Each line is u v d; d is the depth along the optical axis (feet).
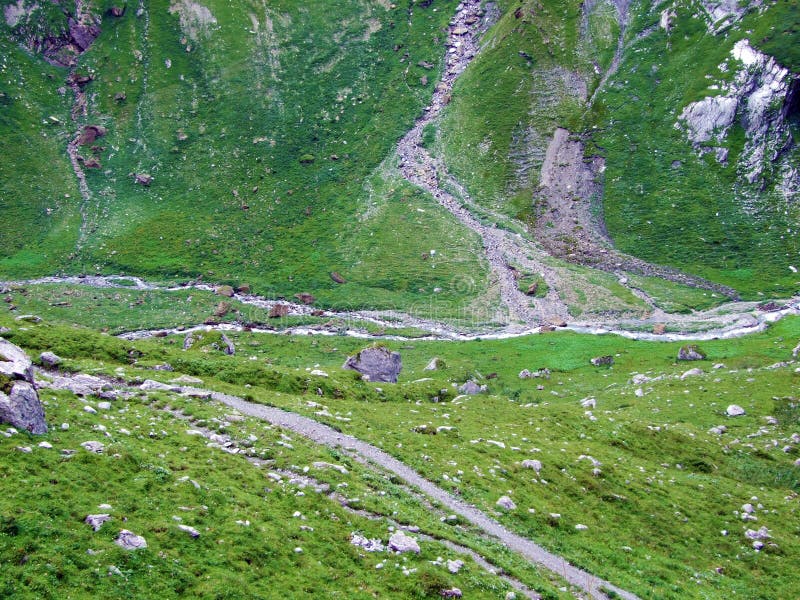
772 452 198.18
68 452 99.66
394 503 120.47
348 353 468.34
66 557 77.36
